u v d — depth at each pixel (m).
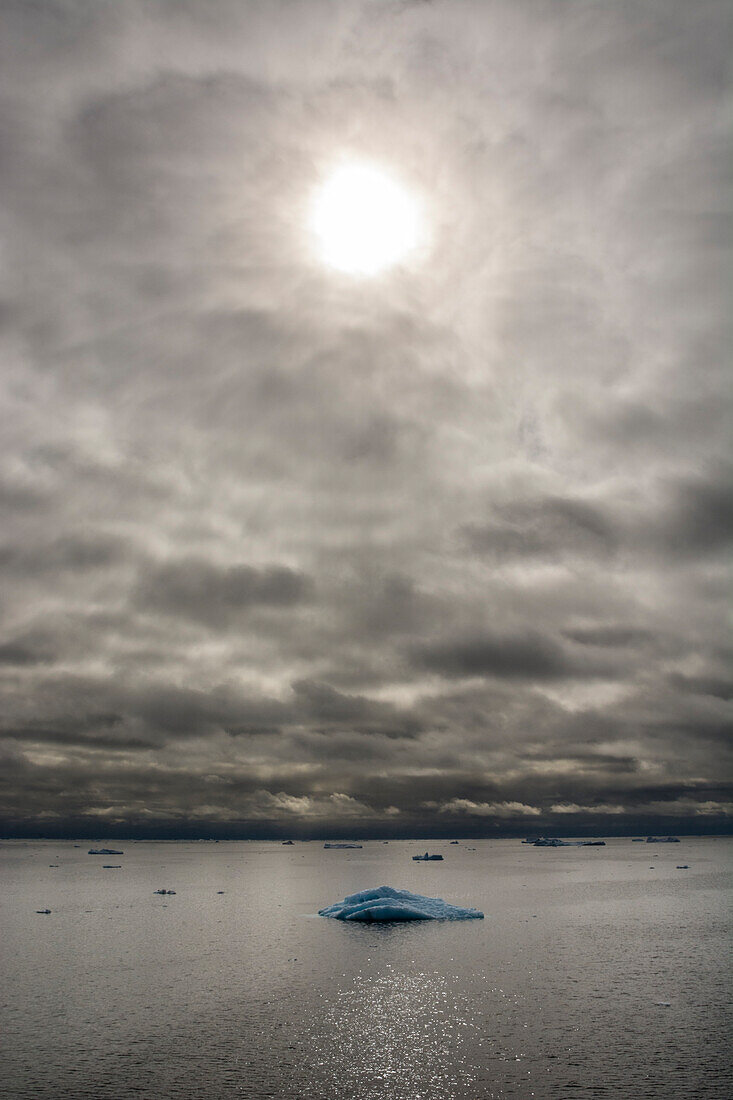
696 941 111.25
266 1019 67.56
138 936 123.56
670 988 78.88
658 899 178.50
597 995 75.50
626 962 93.75
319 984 81.69
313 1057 57.16
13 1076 53.78
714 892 197.12
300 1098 49.50
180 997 76.56
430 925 131.00
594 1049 58.25
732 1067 54.34
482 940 112.75
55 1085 51.97
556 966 91.38
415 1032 63.19
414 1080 52.34
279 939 116.88
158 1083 52.22
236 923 139.75
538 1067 54.50
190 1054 58.09
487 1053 57.62
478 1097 49.41
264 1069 54.72
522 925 130.12
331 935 120.25
